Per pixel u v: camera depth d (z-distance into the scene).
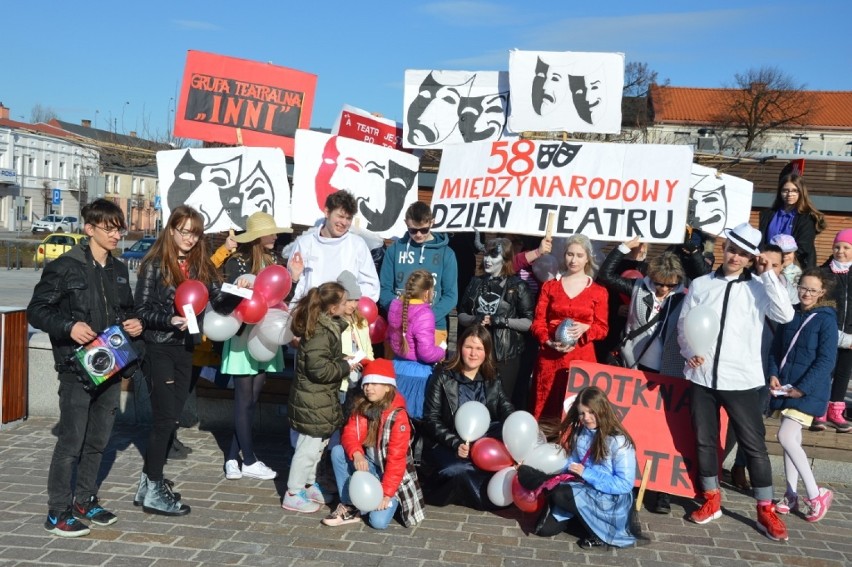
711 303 5.38
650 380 5.90
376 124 8.50
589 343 6.10
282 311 5.76
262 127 8.14
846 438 6.48
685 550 4.98
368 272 6.36
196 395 7.44
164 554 4.60
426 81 8.10
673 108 62.94
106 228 4.93
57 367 4.82
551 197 6.71
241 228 7.54
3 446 6.66
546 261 6.79
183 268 5.26
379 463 5.19
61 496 4.80
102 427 5.00
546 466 5.14
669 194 6.50
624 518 4.98
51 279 4.76
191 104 8.08
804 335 5.69
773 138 61.28
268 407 7.28
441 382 5.70
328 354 5.25
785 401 5.73
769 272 5.14
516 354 6.27
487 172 6.99
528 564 4.65
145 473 5.31
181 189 7.56
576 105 7.50
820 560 4.89
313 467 5.53
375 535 5.03
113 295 4.99
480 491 5.49
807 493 5.72
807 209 6.72
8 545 4.64
